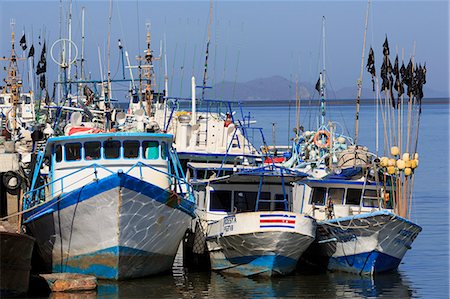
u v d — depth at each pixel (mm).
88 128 33781
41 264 31797
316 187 35875
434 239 41281
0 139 36562
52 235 30609
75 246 30438
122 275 30781
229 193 34656
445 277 32938
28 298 27609
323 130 40750
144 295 28953
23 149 38031
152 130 33812
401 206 35125
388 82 35500
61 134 36594
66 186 31297
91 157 31609
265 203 34438
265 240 31562
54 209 29984
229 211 34594
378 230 32531
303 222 31688
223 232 32750
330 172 36969
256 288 30766
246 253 32344
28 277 26969
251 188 34562
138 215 29766
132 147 31766
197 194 35625
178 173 34406
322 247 34562
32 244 26797
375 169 34812
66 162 31625
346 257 33750
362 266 33438
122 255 30125
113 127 35719
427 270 34375
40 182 34344
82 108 38750
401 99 35344
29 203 31828
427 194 56938
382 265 33531
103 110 37562
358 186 35594
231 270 33344
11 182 31328
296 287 31156
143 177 31734
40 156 32938
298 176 33594
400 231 32938
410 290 30719
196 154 39156
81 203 29453
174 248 32344
